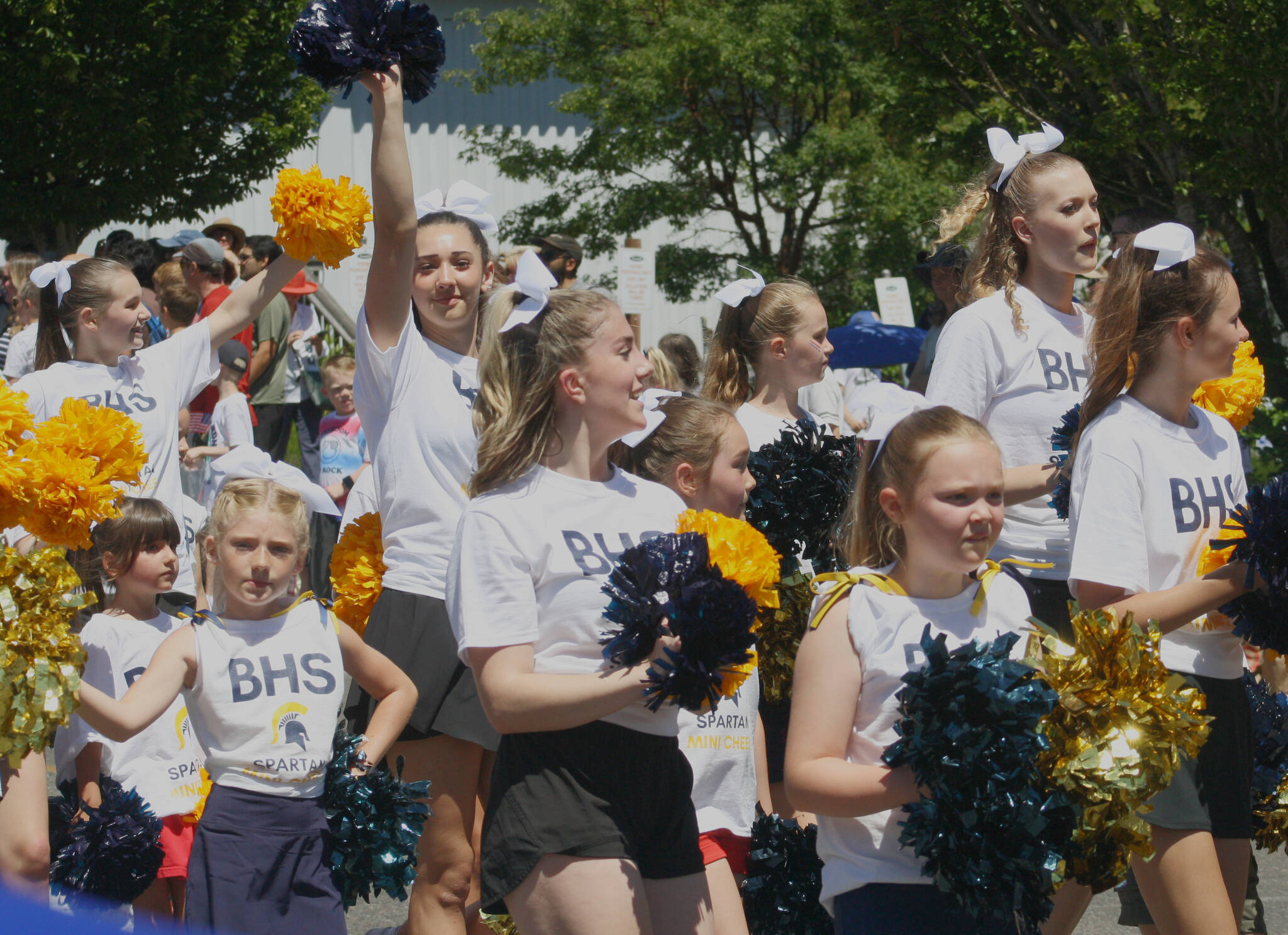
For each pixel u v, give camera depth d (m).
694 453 6.59
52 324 8.44
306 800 6.42
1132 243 6.01
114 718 6.15
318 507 8.28
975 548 4.95
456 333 7.27
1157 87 17.83
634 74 28.41
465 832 6.88
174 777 7.41
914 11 20.73
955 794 4.49
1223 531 5.57
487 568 4.94
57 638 5.15
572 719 4.69
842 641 4.97
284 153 28.75
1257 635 5.56
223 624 6.59
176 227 34.16
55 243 27.45
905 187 28.97
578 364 5.16
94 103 25.53
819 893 5.73
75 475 5.29
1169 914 5.67
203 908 6.24
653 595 4.61
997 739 4.51
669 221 31.81
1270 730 6.20
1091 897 6.24
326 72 6.19
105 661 7.40
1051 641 5.02
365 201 7.82
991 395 7.06
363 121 36.97
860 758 4.94
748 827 6.20
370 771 6.45
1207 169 18.30
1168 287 5.84
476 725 6.73
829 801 4.77
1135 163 20.97
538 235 31.62
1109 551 5.70
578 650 4.98
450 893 6.88
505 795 4.92
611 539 5.13
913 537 5.02
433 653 6.77
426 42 6.34
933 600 5.04
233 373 14.77
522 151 31.34
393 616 6.89
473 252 7.27
